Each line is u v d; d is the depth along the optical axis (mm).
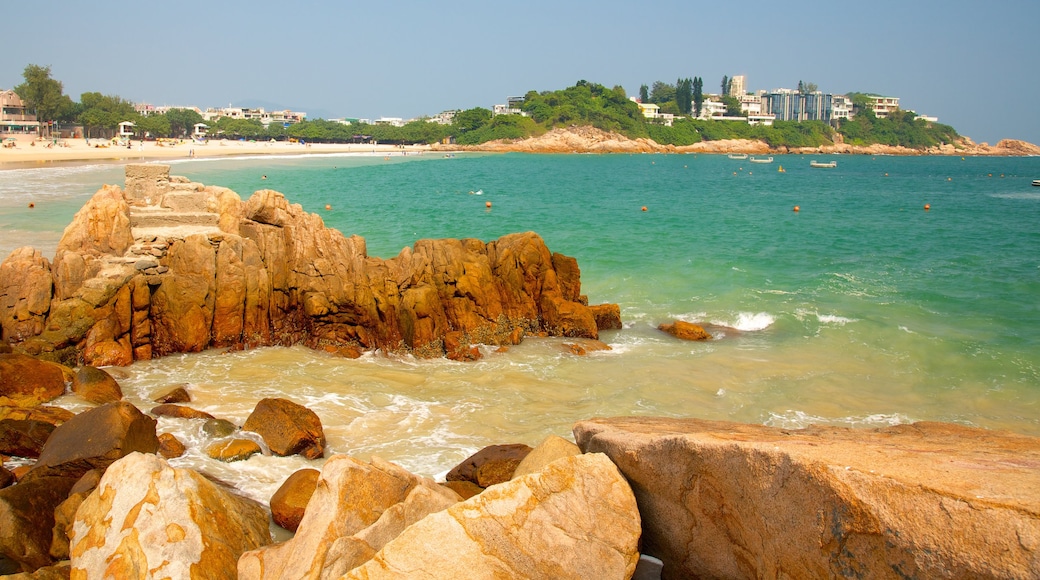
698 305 27844
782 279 32344
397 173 114000
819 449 6742
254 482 12703
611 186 97875
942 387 19250
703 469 7555
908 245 42781
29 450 13148
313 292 22203
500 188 89438
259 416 14477
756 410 17500
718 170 152875
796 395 18609
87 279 20406
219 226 23547
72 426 12148
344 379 19094
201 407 16391
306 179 91688
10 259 20547
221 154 144500
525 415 16766
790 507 6531
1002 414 17469
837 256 38656
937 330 24062
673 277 32688
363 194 75062
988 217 59844
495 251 24828
